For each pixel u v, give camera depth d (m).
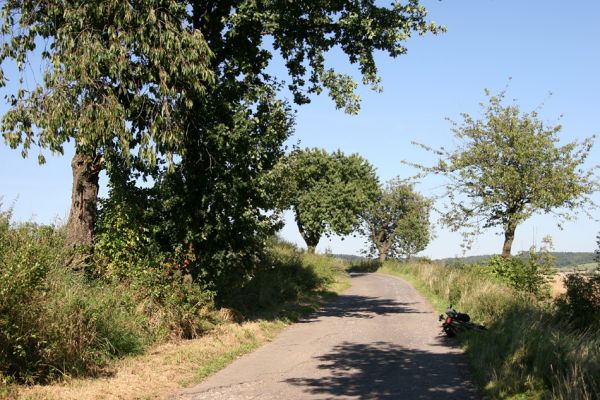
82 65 11.20
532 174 24.48
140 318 10.80
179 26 12.20
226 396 7.61
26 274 7.63
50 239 11.42
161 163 13.70
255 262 15.58
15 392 6.87
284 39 15.91
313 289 24.25
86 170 13.26
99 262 12.59
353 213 54.38
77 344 8.45
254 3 13.28
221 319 13.59
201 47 11.88
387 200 63.56
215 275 14.19
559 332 9.04
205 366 9.35
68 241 12.62
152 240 13.59
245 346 11.30
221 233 13.87
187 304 11.83
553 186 24.14
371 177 56.34
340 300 22.00
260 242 15.18
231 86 13.61
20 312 7.57
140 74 12.00
